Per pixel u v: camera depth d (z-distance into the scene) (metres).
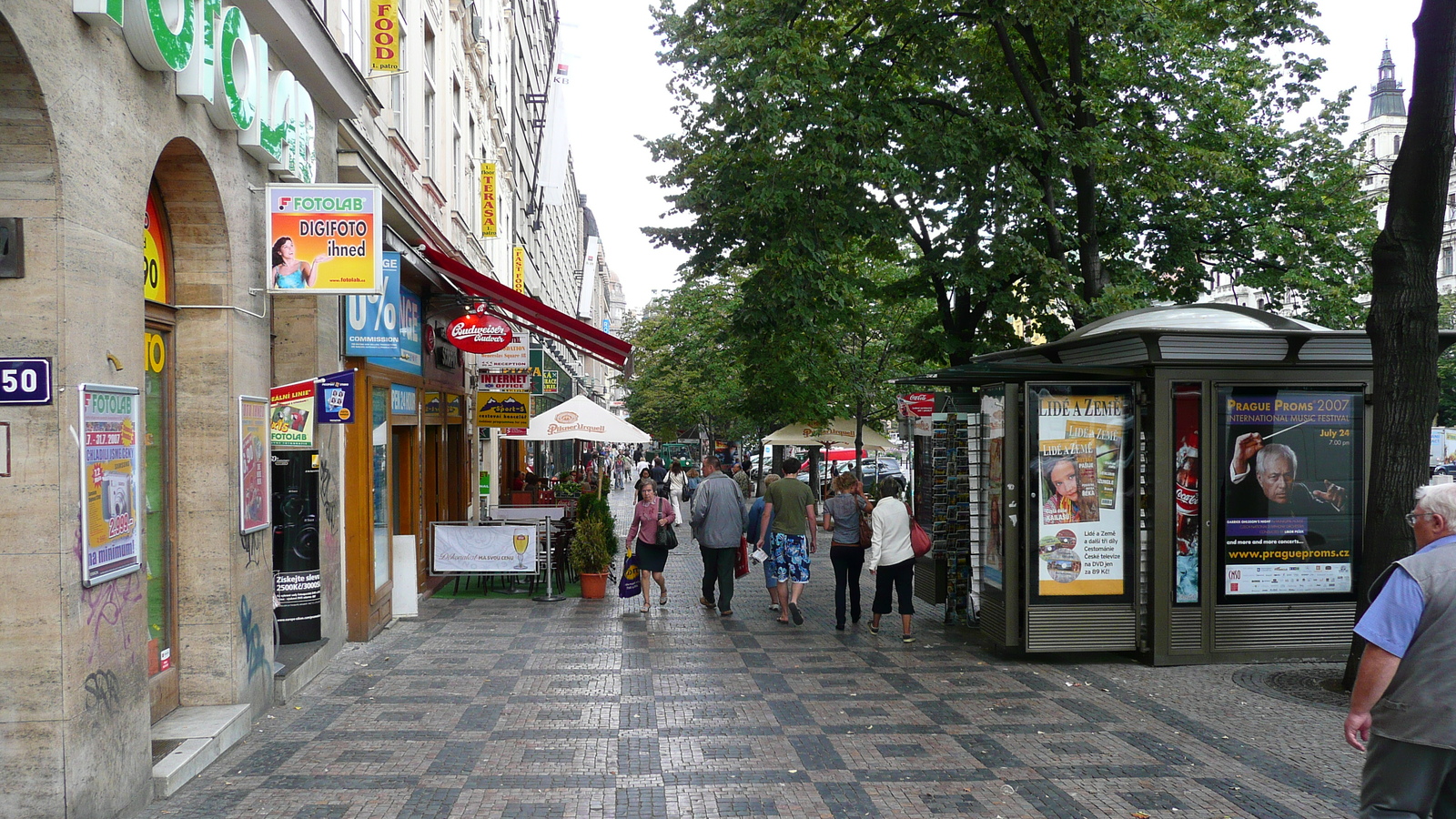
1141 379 9.30
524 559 13.21
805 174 14.73
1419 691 3.82
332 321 9.49
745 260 16.58
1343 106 19.41
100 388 4.85
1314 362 9.18
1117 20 14.38
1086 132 14.88
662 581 12.76
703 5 16.48
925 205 16.47
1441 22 7.56
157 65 5.42
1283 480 9.20
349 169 10.11
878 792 5.70
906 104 15.83
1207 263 19.33
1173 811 5.41
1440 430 46.56
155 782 5.44
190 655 6.70
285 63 8.20
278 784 5.73
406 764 6.10
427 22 15.68
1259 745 6.63
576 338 13.55
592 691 8.09
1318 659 9.23
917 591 12.22
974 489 10.08
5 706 4.53
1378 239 8.09
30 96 4.41
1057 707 7.64
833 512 11.19
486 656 9.46
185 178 6.42
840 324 19.66
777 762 6.24
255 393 7.22
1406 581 3.86
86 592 4.76
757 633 10.85
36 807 4.55
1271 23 13.04
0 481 4.52
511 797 5.54
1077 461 9.27
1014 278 16.78
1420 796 3.86
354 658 9.34
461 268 11.92
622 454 67.75
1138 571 9.27
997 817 5.30
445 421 16.16
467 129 19.83
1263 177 19.61
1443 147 7.71
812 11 15.70
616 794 5.62
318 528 8.96
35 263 4.55
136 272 5.34
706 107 15.99
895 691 8.16
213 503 6.71
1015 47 16.61
